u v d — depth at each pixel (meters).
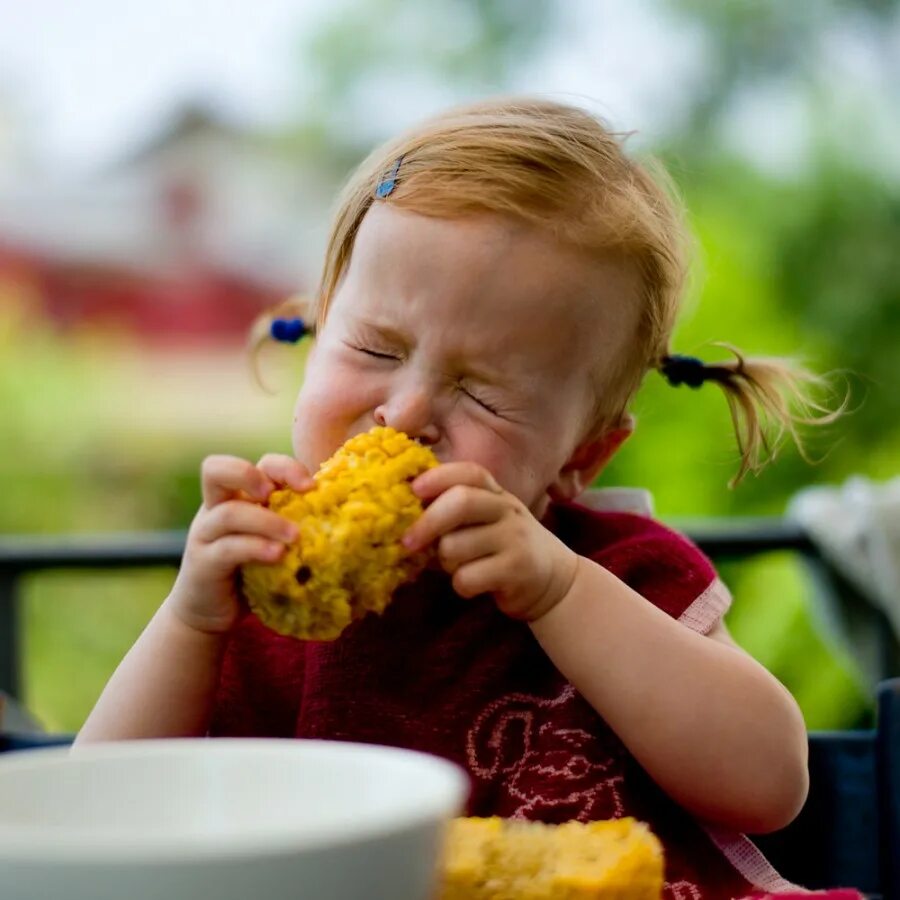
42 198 9.72
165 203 9.79
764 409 2.34
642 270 1.92
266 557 1.32
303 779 0.99
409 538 1.40
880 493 3.14
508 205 1.76
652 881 1.05
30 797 0.97
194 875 0.72
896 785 1.74
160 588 7.48
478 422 1.73
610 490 2.13
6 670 2.80
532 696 1.80
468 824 1.08
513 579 1.51
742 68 8.13
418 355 1.73
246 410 9.02
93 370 8.98
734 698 1.62
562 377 1.78
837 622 3.26
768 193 7.50
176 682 1.60
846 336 7.13
